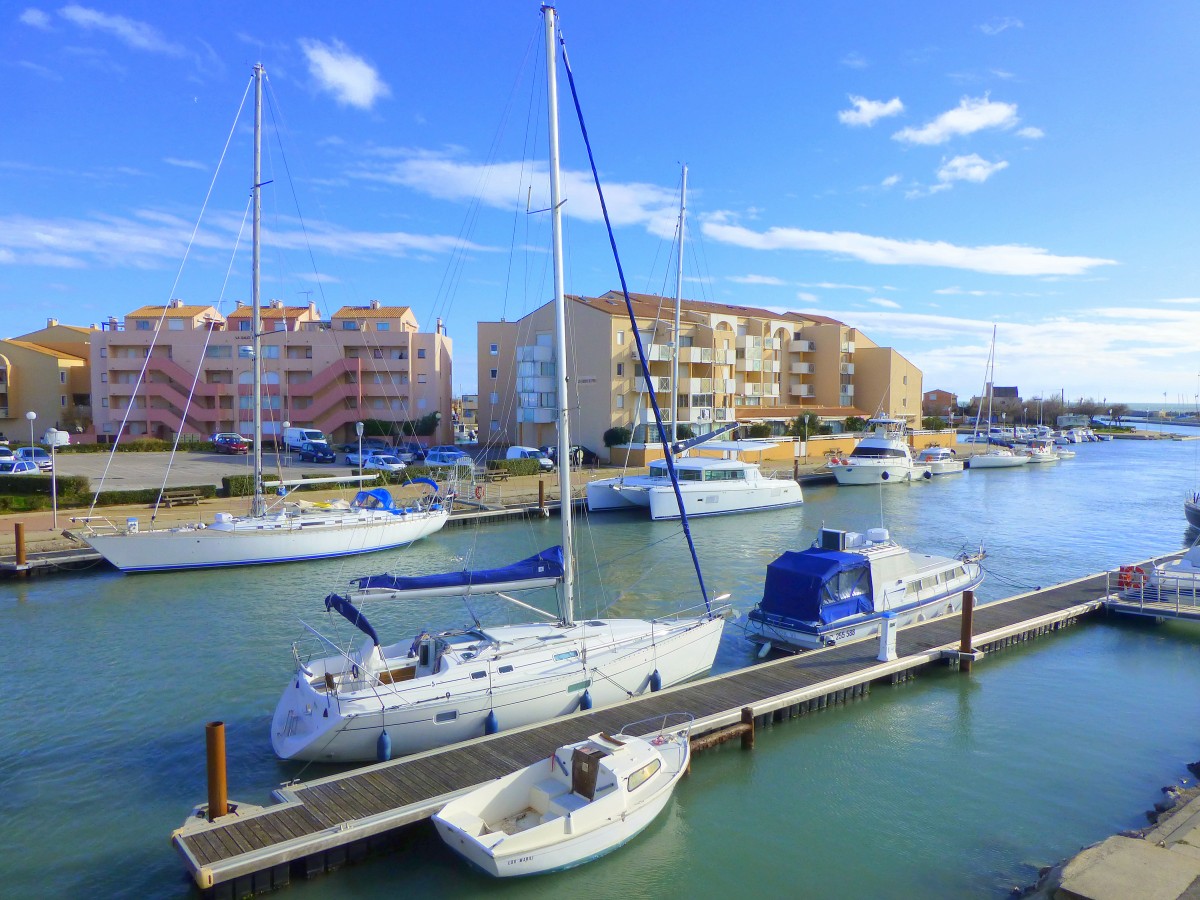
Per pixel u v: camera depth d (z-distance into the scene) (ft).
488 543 115.55
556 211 54.95
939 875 37.65
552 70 54.49
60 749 48.78
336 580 91.45
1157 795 45.21
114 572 93.61
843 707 56.70
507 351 235.81
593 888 36.58
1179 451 334.44
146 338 230.07
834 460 196.95
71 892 35.12
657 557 106.11
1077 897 31.14
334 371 228.22
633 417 207.72
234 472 159.94
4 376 237.45
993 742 51.60
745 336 244.63
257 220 98.43
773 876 37.50
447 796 39.70
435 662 50.67
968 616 62.85
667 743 44.96
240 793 43.34
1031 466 252.62
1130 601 77.97
